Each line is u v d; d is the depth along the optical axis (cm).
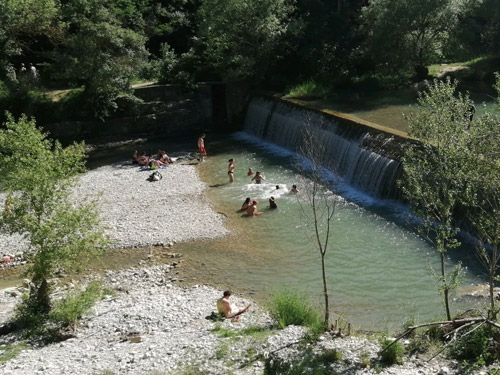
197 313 2119
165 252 2712
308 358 1653
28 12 4788
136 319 2092
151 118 4891
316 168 2686
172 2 6372
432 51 4941
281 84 5125
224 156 4228
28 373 1703
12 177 2102
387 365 1578
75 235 2175
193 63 5228
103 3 5081
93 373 1684
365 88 4825
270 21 4872
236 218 3053
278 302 2003
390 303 2130
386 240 2667
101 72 4588
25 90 4728
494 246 1611
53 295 2316
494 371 1456
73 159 2238
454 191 1738
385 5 4859
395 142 3147
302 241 2734
